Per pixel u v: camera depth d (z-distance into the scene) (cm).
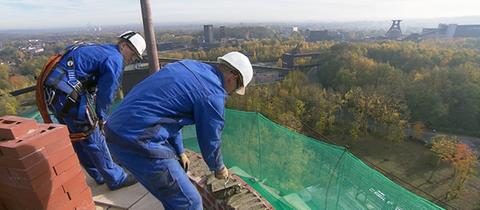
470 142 3931
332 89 5228
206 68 211
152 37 415
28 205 217
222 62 217
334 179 359
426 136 4025
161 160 206
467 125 4256
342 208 349
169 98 199
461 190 2866
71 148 235
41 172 211
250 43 10100
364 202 330
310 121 4409
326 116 4388
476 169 3228
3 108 2169
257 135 447
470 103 4256
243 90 228
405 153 3641
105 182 332
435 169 3219
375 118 4238
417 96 4559
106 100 280
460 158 3173
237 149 471
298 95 4781
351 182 345
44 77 268
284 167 412
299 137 402
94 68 271
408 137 4019
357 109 4419
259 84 5509
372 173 329
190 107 202
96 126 287
